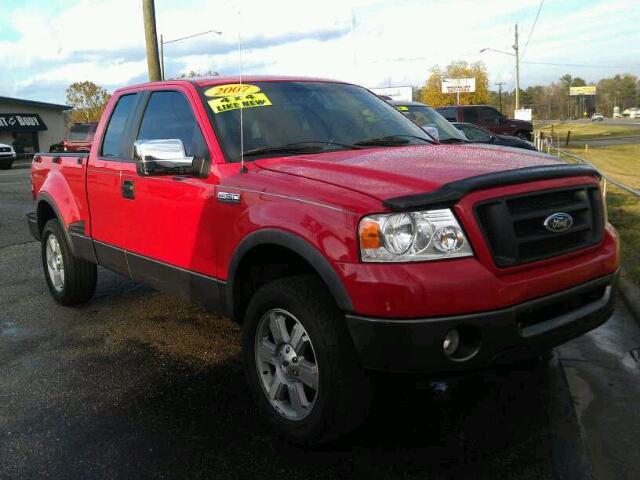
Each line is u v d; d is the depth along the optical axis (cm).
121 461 304
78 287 547
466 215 269
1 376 414
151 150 362
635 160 2203
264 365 332
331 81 470
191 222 374
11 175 2403
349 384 285
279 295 305
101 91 5894
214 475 290
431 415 338
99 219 479
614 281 323
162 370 415
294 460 300
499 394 359
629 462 286
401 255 264
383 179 296
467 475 281
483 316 263
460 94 6975
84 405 367
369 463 295
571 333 297
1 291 632
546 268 288
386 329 262
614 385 367
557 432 315
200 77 435
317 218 287
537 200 295
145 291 608
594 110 15488
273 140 382
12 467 302
